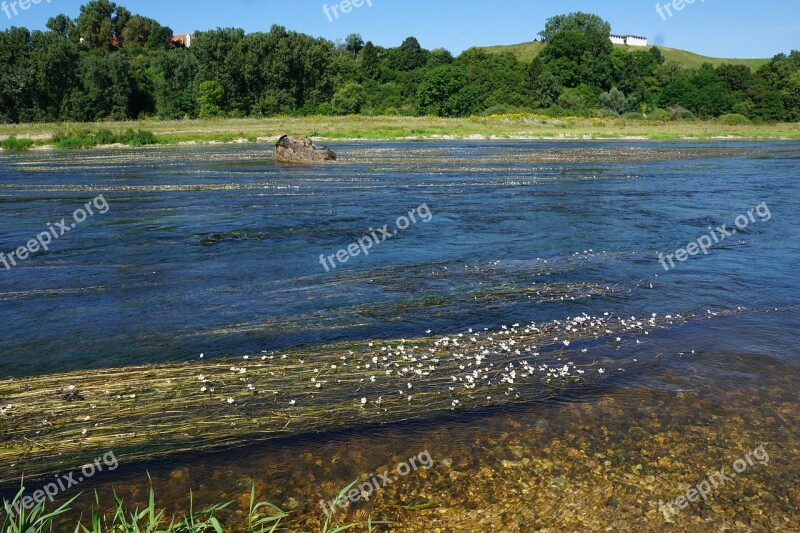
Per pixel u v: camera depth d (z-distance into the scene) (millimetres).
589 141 63219
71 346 8648
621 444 6223
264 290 11289
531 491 5488
